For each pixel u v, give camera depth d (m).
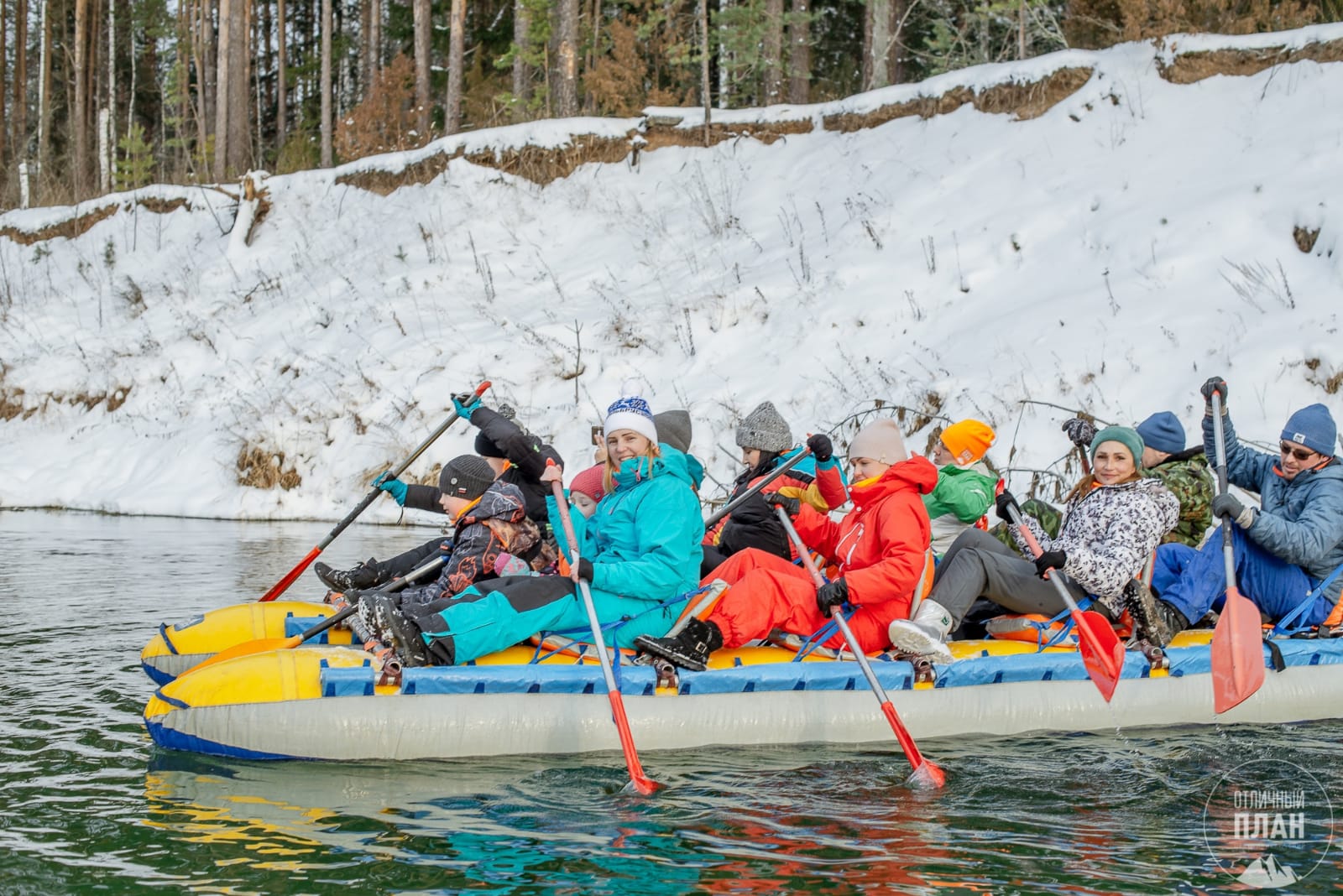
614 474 5.23
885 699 4.81
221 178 23.64
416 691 4.77
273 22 37.97
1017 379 11.09
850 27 25.78
